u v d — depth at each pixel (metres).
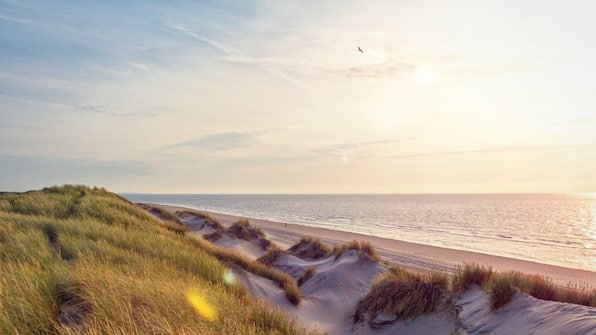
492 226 61.56
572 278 22.73
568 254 34.28
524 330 6.04
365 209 121.94
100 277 5.71
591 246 39.44
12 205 17.27
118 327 4.19
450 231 53.59
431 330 8.23
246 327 5.52
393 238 45.06
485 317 7.12
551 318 5.90
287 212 106.06
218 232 28.53
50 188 27.70
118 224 14.62
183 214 39.28
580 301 7.03
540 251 35.88
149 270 7.43
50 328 4.34
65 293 5.34
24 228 10.09
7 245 7.64
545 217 83.25
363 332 9.46
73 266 6.64
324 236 42.25
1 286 4.89
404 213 98.81
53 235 10.37
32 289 4.88
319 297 13.07
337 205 157.00
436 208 126.62
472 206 141.88
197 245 14.45
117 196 32.84
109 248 8.63
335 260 17.02
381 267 15.02
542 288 7.43
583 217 84.00
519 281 7.69
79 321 4.70
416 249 32.81
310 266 17.72
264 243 28.17
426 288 9.25
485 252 34.69
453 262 26.45
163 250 10.35
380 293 10.05
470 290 8.52
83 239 9.25
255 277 12.44
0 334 4.02
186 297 5.93
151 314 4.79
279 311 7.07
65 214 16.05
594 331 4.92
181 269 8.95
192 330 4.66
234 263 13.22
